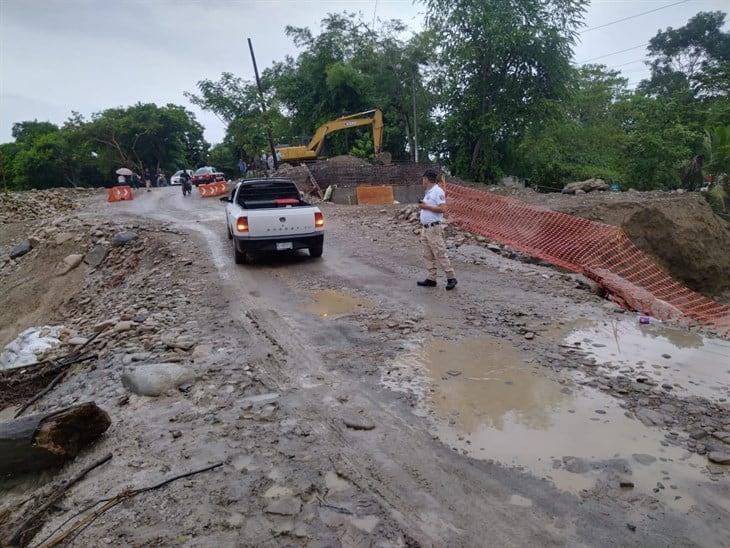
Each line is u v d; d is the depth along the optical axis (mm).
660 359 5051
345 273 9117
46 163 49125
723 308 9180
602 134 35000
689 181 26156
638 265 11008
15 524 3102
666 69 52188
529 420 3943
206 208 20734
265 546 2697
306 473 3332
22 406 5645
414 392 4461
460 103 28531
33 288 14500
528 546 2680
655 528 2771
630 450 3504
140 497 3154
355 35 35281
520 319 6336
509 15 25031
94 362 5969
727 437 3582
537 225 12656
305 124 38031
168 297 8188
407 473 3326
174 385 4691
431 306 6973
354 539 2742
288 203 10977
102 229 15820
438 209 7531
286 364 5168
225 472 3361
